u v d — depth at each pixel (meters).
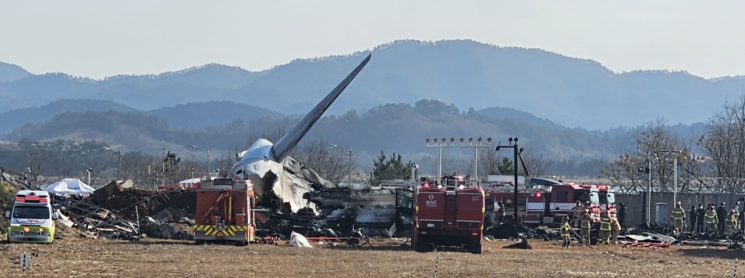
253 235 172.12
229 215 165.12
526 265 135.75
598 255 161.12
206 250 150.25
